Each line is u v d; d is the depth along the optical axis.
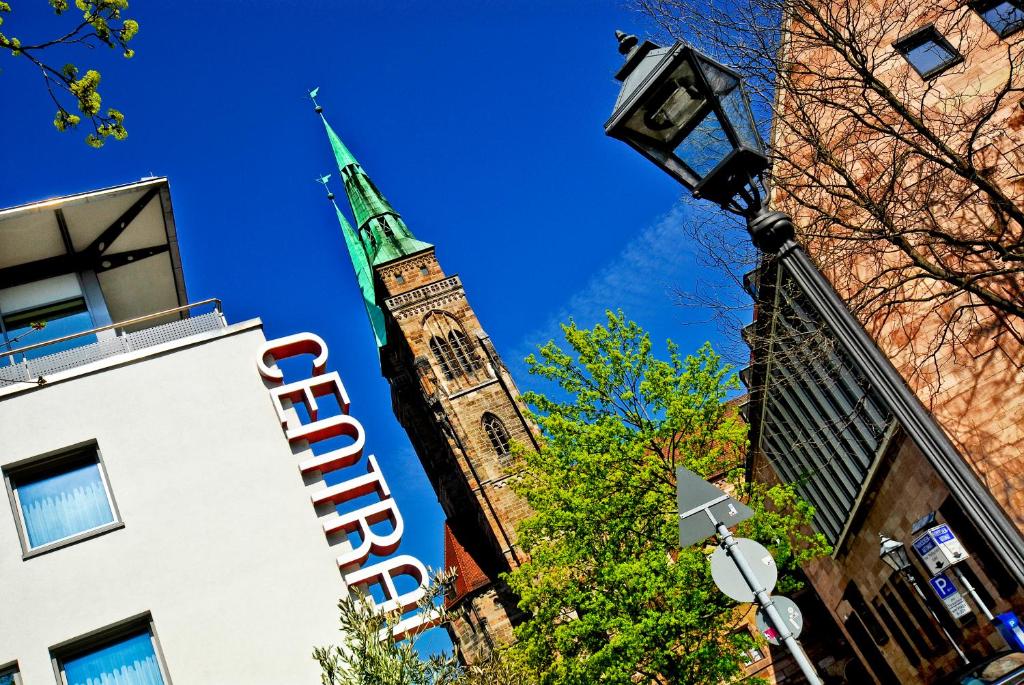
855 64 14.45
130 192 19.92
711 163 6.22
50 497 15.22
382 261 86.81
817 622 52.25
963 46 18.08
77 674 13.94
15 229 19.38
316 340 17.30
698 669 22.80
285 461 16.02
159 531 15.08
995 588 20.23
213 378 16.64
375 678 11.15
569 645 24.56
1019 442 16.62
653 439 24.89
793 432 30.12
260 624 14.57
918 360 17.28
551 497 25.50
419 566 15.29
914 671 29.28
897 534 25.25
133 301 23.59
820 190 15.66
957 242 13.70
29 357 19.36
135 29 10.22
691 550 23.38
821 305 6.09
